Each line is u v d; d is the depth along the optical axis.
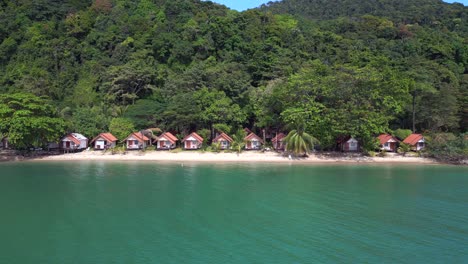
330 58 125.56
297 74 99.12
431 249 32.97
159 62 130.62
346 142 95.44
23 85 108.75
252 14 157.38
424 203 48.81
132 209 45.00
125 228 38.16
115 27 137.00
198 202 48.53
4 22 132.62
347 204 48.19
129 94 112.38
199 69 112.62
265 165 82.50
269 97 99.62
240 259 30.77
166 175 68.38
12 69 121.25
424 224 39.91
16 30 133.12
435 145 92.06
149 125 102.00
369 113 88.25
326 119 87.50
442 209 45.91
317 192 55.12
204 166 80.31
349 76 90.81
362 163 87.12
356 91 91.44
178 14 152.88
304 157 91.75
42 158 89.88
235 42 133.00
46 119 87.06
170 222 40.12
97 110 104.12
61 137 94.06
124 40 133.12
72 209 44.94
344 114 87.56
